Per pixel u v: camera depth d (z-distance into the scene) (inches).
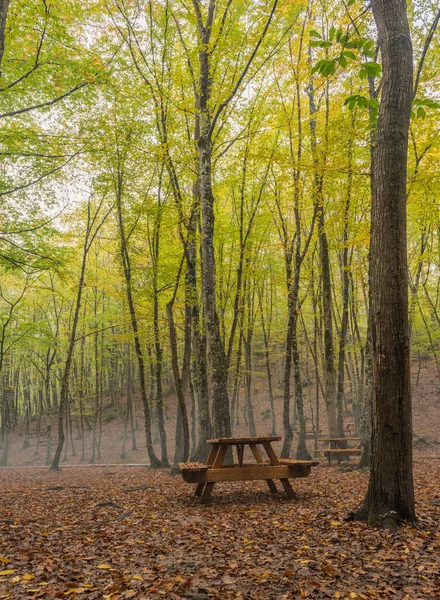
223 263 719.1
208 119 461.4
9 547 185.3
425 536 170.2
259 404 1312.7
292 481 392.2
